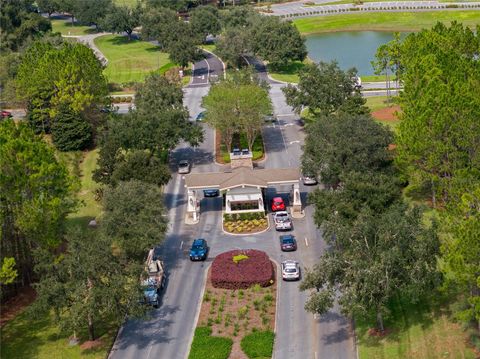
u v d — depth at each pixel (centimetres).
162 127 11450
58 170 8462
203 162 12456
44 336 7406
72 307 6819
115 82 19350
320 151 9475
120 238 8119
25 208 7856
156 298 7775
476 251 5853
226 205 10056
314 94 13062
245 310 7569
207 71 19950
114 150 10738
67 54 14275
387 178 8188
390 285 6334
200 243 9056
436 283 6481
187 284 8325
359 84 15975
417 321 6919
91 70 14038
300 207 10025
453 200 6875
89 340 7256
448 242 6297
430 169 8794
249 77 14088
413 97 9462
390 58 14512
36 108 14212
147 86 13588
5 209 8050
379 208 7788
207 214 10300
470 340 6438
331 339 6981
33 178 8044
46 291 6788
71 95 13762
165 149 11875
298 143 13062
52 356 7012
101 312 7088
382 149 9369
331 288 6631
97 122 14012
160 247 9331
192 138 11919
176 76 17925
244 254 8700
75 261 6900
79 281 6862
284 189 10994
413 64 10588
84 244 7031
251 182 9881
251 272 8225
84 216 10494
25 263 8438
